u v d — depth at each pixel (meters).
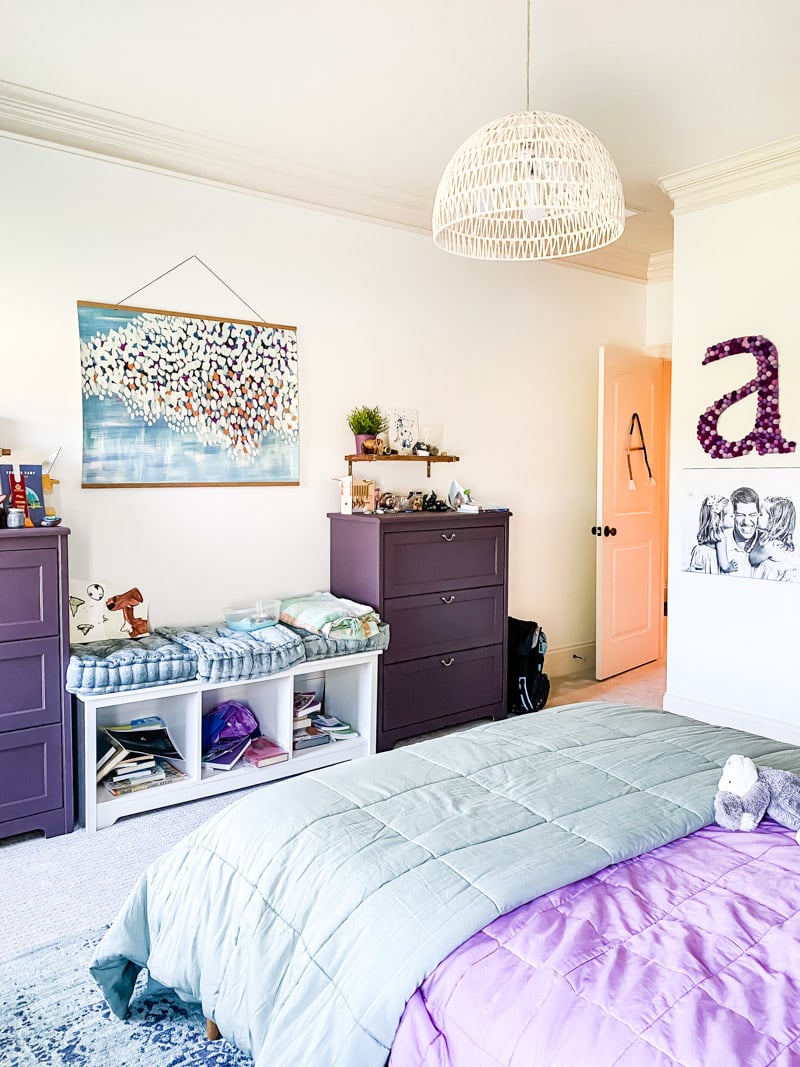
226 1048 1.73
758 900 1.32
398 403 4.00
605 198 2.02
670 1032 1.01
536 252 2.68
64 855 2.59
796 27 2.40
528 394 4.58
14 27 2.39
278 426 3.58
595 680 4.77
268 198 3.49
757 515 3.58
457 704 3.80
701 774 1.83
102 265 3.08
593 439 4.98
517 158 1.98
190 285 3.30
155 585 3.28
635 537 4.98
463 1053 1.10
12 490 2.70
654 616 5.25
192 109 2.96
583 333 4.85
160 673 2.80
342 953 1.30
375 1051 1.19
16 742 2.62
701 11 2.31
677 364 3.88
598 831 1.54
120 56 2.57
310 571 3.74
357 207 3.76
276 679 3.21
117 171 3.10
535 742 2.04
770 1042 0.99
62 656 2.70
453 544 3.72
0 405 2.89
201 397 3.35
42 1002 1.87
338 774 1.85
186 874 1.66
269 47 2.51
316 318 3.68
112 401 3.13
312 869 1.46
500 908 1.30
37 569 2.63
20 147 2.88
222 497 3.45
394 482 4.00
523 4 2.26
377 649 3.40
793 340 3.43
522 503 4.61
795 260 3.40
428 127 3.12
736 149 3.37
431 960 1.22
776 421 3.49
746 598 3.65
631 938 1.22
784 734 3.53
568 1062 1.00
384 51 2.54
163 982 1.62
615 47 2.52
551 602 4.83
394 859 1.44
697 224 3.75
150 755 2.94
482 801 1.68
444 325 4.16
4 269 2.87
